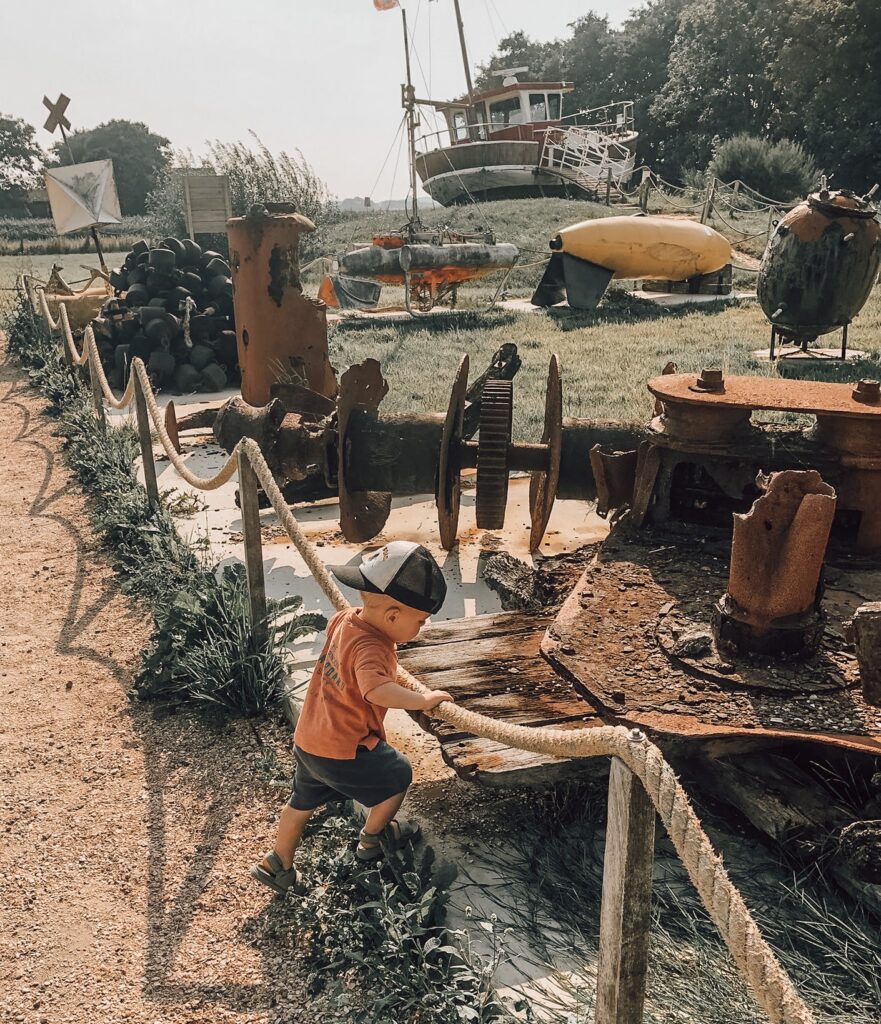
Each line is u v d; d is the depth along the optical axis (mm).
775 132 57844
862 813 3111
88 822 3877
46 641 5625
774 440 4617
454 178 42031
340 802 3707
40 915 3346
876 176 51781
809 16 50469
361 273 20656
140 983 3021
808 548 3328
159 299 13414
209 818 3883
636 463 5172
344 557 6660
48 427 11523
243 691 4660
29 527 7812
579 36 83750
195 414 7996
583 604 4062
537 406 10570
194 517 7691
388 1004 2758
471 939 3012
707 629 3717
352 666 2924
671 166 68750
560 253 20938
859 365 12703
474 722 2559
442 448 5887
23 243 52812
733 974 2643
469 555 6637
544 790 3723
